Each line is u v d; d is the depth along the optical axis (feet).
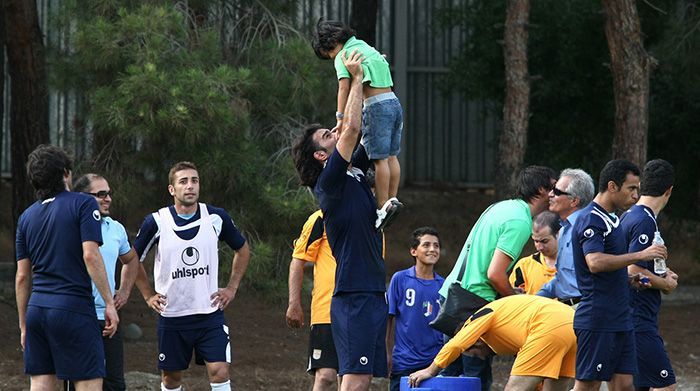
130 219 166.40
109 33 142.31
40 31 172.35
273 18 159.74
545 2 237.45
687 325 202.18
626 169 92.99
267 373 155.43
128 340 167.12
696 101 234.17
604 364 91.45
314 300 103.91
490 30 247.50
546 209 104.68
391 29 319.88
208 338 104.99
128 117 137.18
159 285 104.78
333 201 78.74
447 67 307.58
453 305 95.91
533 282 105.81
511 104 208.44
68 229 90.02
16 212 175.73
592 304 91.35
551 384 92.32
